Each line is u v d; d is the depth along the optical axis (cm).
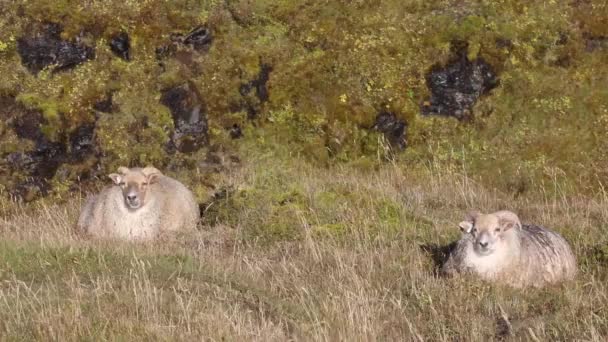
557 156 6650
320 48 7044
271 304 4006
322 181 6184
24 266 4262
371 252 4756
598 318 3788
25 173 6200
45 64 6538
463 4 7244
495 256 4272
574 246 4878
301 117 6819
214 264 4494
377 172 6625
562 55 7131
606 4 7319
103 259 4331
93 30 6675
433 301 4100
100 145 6353
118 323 3581
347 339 3631
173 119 6562
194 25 6894
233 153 6619
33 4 6656
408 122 6831
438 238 5050
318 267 4622
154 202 5272
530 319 3903
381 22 7119
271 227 5197
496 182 6538
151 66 6662
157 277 4203
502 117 6869
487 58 6988
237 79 6819
